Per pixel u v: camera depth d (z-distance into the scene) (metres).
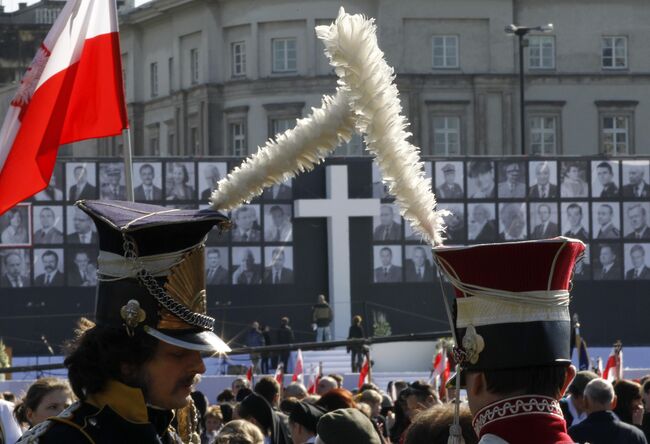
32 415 11.01
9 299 65.44
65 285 65.81
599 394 12.73
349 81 4.78
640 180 72.06
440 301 70.38
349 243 69.94
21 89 13.55
